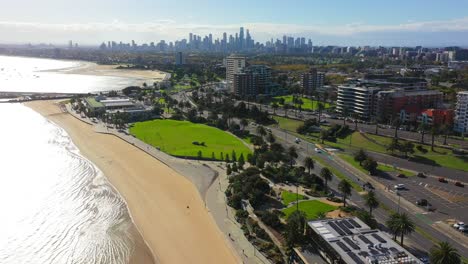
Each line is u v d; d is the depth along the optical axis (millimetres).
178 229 149375
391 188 183000
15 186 192250
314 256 120500
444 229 142500
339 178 196500
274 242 133250
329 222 129625
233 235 140000
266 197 169125
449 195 174500
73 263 128875
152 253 134750
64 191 187875
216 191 182750
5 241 140625
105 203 174750
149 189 189625
